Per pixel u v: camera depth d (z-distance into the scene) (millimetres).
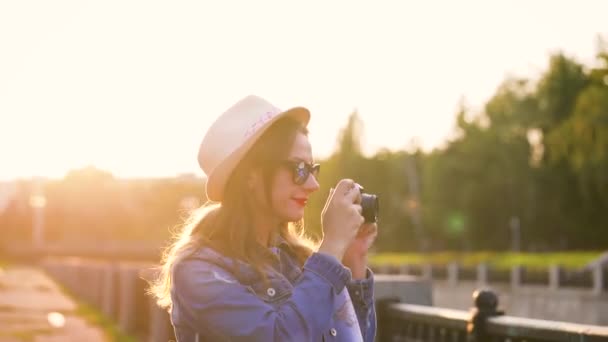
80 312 17672
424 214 65562
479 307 3980
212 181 1825
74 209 121250
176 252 1820
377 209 2004
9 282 29375
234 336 1656
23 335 12078
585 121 34125
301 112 1851
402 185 81250
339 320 1828
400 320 5266
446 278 32719
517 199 57406
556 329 3354
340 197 1810
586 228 54719
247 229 1812
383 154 84688
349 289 1998
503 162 58375
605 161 39906
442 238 66000
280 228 2070
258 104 1877
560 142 35844
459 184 60531
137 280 13352
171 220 103125
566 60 54844
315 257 1734
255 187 1828
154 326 10688
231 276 1741
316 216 37062
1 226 118062
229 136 1846
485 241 60500
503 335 3756
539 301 26094
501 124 59031
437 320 4711
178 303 1799
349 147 82625
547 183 55875
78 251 82938
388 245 77688
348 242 1772
